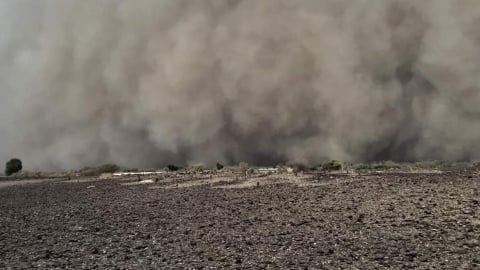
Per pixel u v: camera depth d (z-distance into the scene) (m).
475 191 17.08
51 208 21.34
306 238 12.46
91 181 34.53
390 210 15.12
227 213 16.81
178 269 10.38
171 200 20.89
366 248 11.17
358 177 24.56
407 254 10.48
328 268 9.87
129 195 23.77
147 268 10.58
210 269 10.26
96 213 18.91
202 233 13.86
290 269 9.95
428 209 14.78
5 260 12.07
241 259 10.88
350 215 14.87
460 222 12.98
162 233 14.22
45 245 13.66
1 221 18.55
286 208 16.91
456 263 9.74
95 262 11.36
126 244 13.07
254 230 13.83
